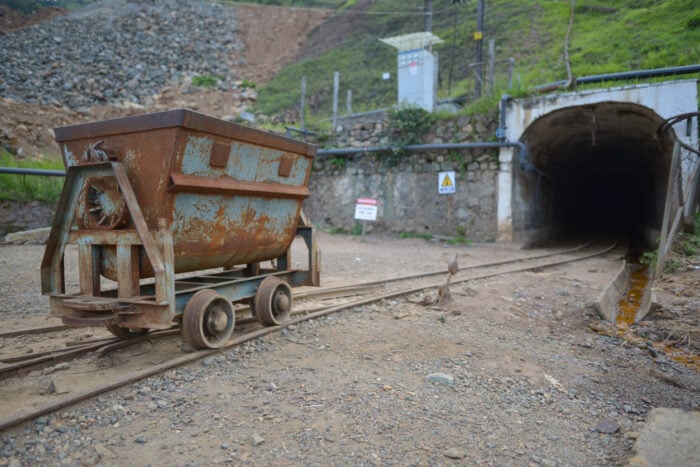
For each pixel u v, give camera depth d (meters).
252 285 5.69
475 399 4.11
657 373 5.45
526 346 5.86
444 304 7.33
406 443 3.27
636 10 23.61
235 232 5.41
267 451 3.10
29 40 31.92
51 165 17.11
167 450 3.08
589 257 14.70
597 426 3.82
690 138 12.84
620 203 35.03
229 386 4.08
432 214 17.16
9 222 14.23
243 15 42.84
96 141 4.79
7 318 6.27
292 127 19.83
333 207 19.27
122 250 4.51
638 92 13.50
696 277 8.84
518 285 9.28
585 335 6.90
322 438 3.28
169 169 4.39
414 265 11.46
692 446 3.22
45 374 4.30
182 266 4.96
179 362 4.34
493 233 16.02
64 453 3.02
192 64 34.03
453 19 33.44
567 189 25.05
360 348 5.23
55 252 4.87
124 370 4.36
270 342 5.25
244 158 5.29
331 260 12.05
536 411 4.02
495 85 17.08
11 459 2.90
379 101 27.17
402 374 4.54
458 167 16.53
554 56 21.58
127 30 36.62
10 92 24.16
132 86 28.70
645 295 9.41
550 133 16.81
